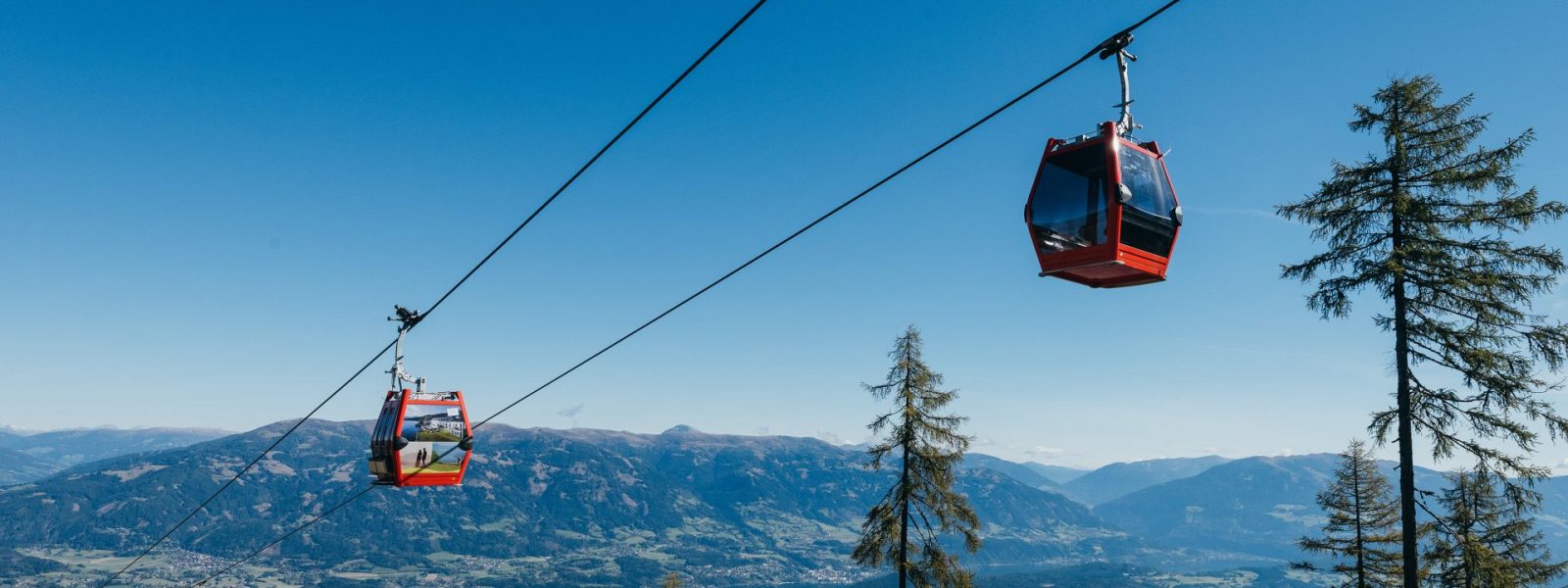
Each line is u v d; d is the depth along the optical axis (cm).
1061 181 1311
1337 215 2561
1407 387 2514
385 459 2569
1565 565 3412
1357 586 3666
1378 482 3753
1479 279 2377
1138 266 1259
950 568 3666
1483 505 3588
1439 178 2452
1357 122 2584
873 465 3881
